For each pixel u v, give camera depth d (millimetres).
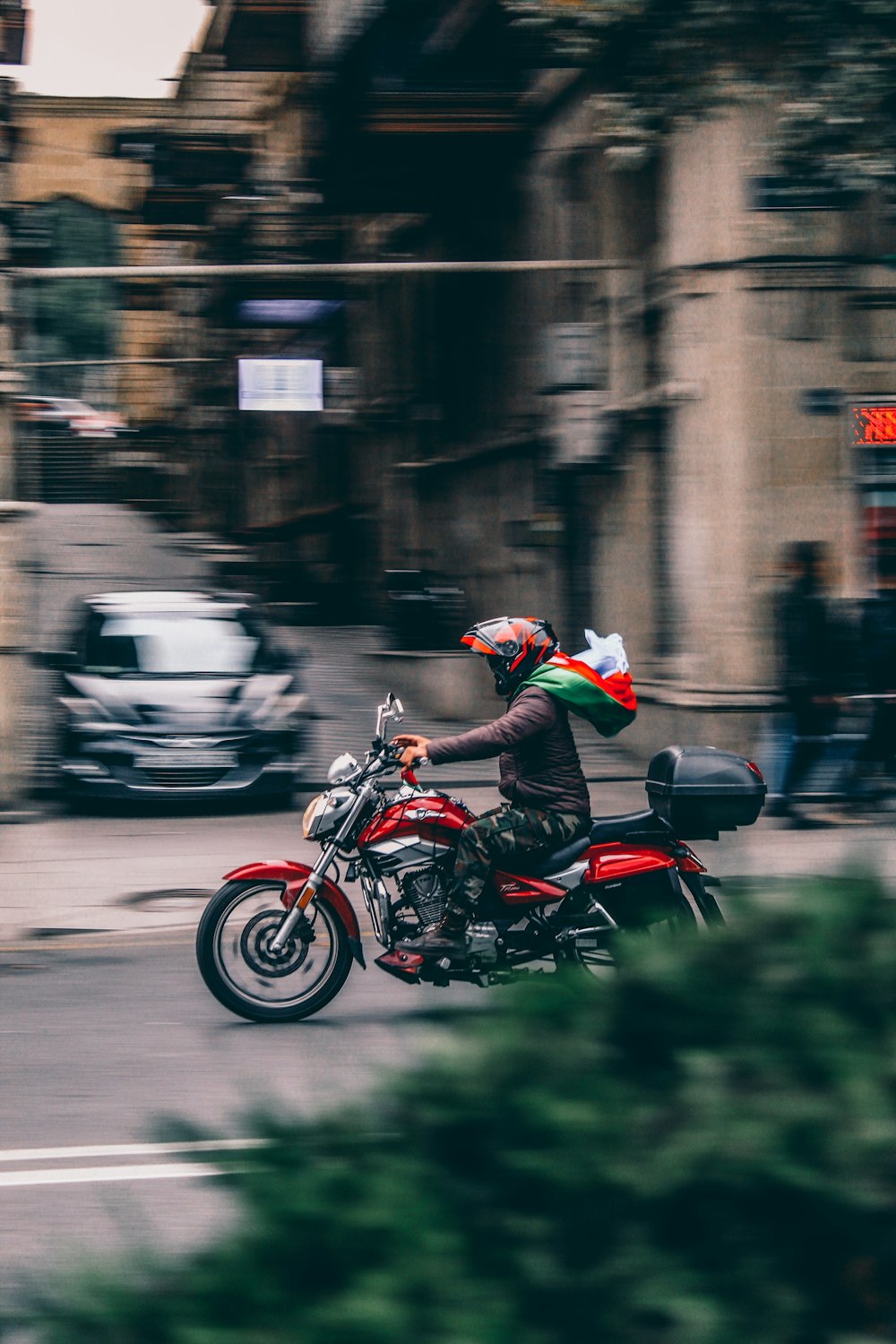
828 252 13797
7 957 8156
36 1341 1636
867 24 9695
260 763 12859
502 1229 1657
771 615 13844
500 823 6215
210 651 14086
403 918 6441
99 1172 4758
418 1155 1784
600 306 17047
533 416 19141
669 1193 1643
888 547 14023
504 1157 1721
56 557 26375
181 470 32000
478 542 22328
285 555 27844
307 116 21969
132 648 14000
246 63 23750
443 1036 1937
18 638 12797
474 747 6215
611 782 14188
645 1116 1733
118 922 8984
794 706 11648
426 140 18781
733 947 1974
